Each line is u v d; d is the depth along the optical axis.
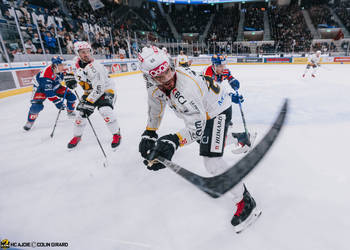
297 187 1.79
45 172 2.22
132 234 1.40
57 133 3.38
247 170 1.04
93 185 1.97
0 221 1.56
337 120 3.39
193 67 17.62
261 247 1.26
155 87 1.32
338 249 1.23
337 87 6.35
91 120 4.02
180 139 1.21
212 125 1.40
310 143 2.62
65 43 10.77
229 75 2.99
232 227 1.43
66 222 1.53
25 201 1.77
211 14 28.97
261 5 28.98
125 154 2.58
